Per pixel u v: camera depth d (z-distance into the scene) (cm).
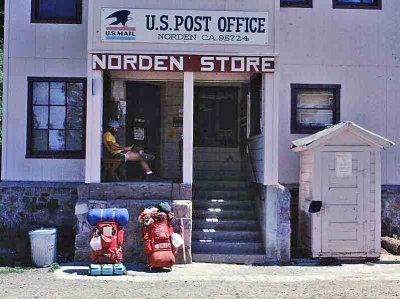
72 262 1135
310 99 1397
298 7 1395
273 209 1181
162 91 1492
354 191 1173
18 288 902
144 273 1041
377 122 1400
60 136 1366
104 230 1043
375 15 1406
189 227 1140
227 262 1166
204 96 1511
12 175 1349
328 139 1165
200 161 1498
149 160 1359
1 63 1898
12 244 1268
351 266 1130
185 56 1200
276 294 870
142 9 1200
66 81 1364
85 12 1370
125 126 1423
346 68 1398
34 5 1366
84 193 1174
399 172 1399
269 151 1194
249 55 1205
